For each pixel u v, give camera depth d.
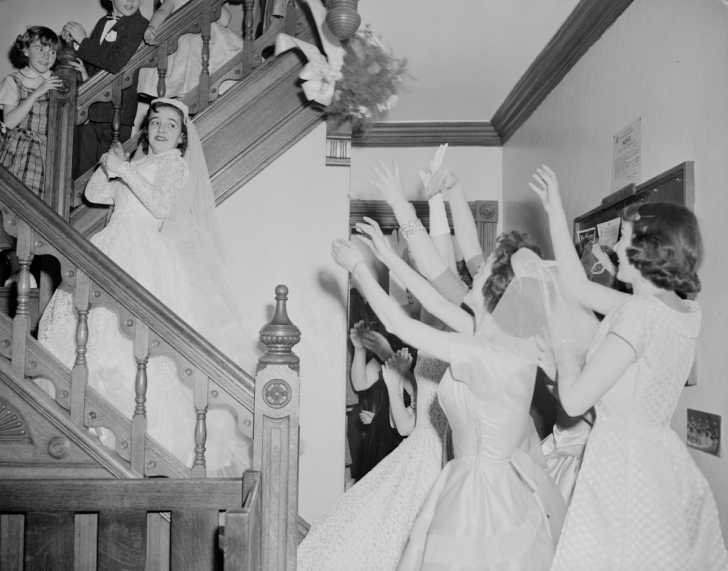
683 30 2.66
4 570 2.27
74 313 2.66
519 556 1.98
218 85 3.71
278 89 3.60
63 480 2.21
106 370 2.58
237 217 3.56
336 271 3.57
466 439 2.19
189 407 2.73
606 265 3.23
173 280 2.92
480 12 3.91
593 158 3.66
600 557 1.96
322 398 3.52
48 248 2.39
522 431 2.18
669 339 2.03
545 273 2.22
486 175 5.62
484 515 2.04
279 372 2.42
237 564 1.82
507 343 2.16
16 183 2.38
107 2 4.83
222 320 3.05
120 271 2.40
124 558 2.22
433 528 2.09
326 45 3.49
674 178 2.66
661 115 2.85
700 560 1.96
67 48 3.43
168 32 3.68
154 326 2.41
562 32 3.87
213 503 2.27
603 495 2.01
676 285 2.08
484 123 5.50
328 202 3.59
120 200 3.00
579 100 3.90
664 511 1.95
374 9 3.96
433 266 2.64
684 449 2.07
